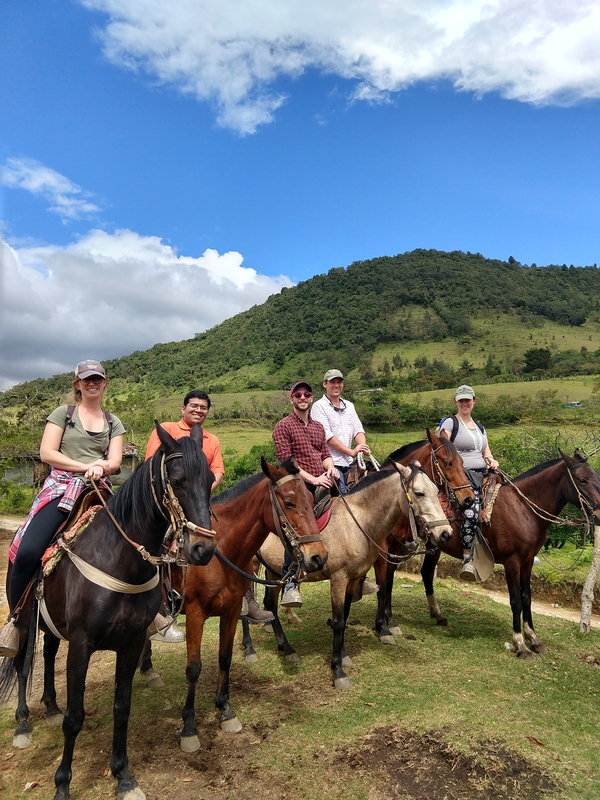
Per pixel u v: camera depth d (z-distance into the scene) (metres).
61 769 3.35
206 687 5.21
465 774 3.79
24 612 3.75
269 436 51.12
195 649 4.22
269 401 100.62
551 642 6.52
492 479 6.59
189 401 5.11
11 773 3.81
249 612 5.54
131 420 30.20
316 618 7.40
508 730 4.34
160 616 4.30
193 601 4.27
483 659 5.95
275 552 5.92
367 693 5.05
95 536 3.48
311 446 5.81
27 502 23.17
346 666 5.71
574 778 3.75
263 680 5.39
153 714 4.64
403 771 3.82
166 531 3.45
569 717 4.69
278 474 4.59
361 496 5.64
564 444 12.30
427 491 5.41
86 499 3.83
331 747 4.11
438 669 5.64
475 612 7.62
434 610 7.25
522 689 5.21
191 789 3.62
